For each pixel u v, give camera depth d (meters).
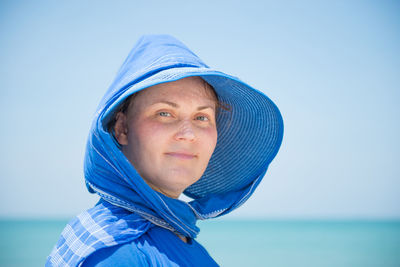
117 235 1.21
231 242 40.97
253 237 47.44
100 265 1.16
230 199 1.89
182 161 1.46
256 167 1.86
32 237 44.66
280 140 1.76
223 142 1.92
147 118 1.46
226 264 25.22
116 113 1.53
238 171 1.89
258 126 1.80
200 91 1.54
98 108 1.44
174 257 1.35
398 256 29.36
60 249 1.33
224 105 1.81
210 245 37.81
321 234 53.22
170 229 1.45
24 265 24.62
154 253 1.28
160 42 1.50
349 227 68.81
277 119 1.71
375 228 66.25
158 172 1.45
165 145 1.44
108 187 1.37
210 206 1.85
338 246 37.38
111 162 1.32
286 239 45.12
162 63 1.41
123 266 1.16
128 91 1.24
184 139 1.45
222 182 1.92
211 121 1.59
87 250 1.18
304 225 74.88
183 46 1.55
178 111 1.47
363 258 28.23
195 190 1.98
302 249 34.44
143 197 1.34
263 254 30.56
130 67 1.46
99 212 1.35
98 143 1.33
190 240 1.58
